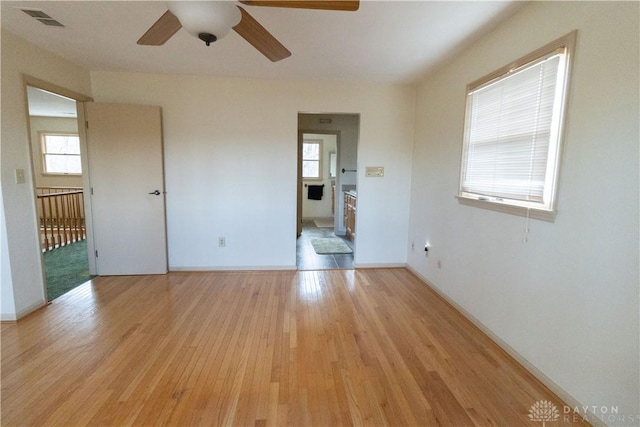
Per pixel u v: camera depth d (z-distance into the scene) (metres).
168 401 1.72
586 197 1.62
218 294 3.22
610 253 1.50
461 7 2.06
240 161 3.84
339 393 1.81
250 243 3.99
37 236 2.79
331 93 3.84
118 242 3.70
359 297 3.20
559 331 1.79
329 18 2.20
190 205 3.86
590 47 1.59
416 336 2.44
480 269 2.55
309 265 4.28
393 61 3.06
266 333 2.46
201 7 1.49
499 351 2.25
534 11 1.97
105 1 2.02
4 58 2.45
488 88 2.47
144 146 3.58
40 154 6.90
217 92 3.70
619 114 1.45
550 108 1.86
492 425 1.59
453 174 2.99
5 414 1.62
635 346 1.40
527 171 2.06
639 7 1.36
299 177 6.11
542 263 1.91
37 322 2.58
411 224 4.05
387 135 3.99
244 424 1.58
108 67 3.36
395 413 1.67
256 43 1.98
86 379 1.89
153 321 2.63
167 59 3.09
